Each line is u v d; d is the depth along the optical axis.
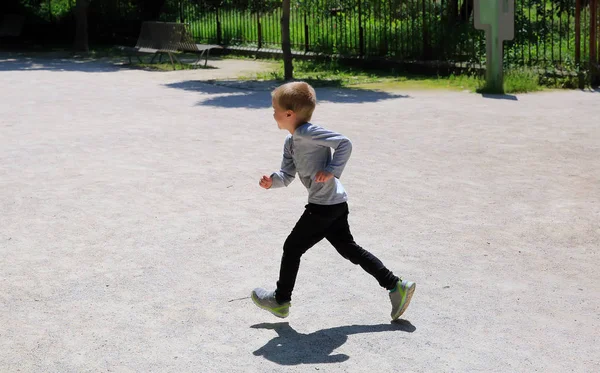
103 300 5.44
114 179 8.77
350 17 21.19
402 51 19.80
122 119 12.80
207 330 4.95
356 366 4.43
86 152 10.21
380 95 15.52
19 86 17.38
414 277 5.78
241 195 8.05
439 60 19.14
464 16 20.72
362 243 6.54
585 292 5.48
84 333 4.91
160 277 5.85
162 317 5.14
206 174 8.94
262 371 4.38
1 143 10.90
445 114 12.96
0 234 6.93
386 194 8.05
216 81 17.81
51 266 6.12
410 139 10.84
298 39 22.94
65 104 14.59
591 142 10.51
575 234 6.75
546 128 11.58
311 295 5.49
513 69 16.98
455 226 6.99
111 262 6.19
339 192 4.83
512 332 4.85
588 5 18.53
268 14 24.14
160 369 4.43
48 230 7.02
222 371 4.39
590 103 14.00
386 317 5.11
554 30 19.02
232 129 11.77
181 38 20.75
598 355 4.53
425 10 20.09
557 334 4.82
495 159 9.58
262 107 13.93
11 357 4.60
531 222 7.09
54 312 5.25
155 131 11.64
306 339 4.80
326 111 13.45
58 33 29.94
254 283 5.71
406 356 4.54
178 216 7.37
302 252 4.90
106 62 22.78
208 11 25.66
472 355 4.55
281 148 10.28
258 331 4.93
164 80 18.34
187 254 6.34
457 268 5.96
